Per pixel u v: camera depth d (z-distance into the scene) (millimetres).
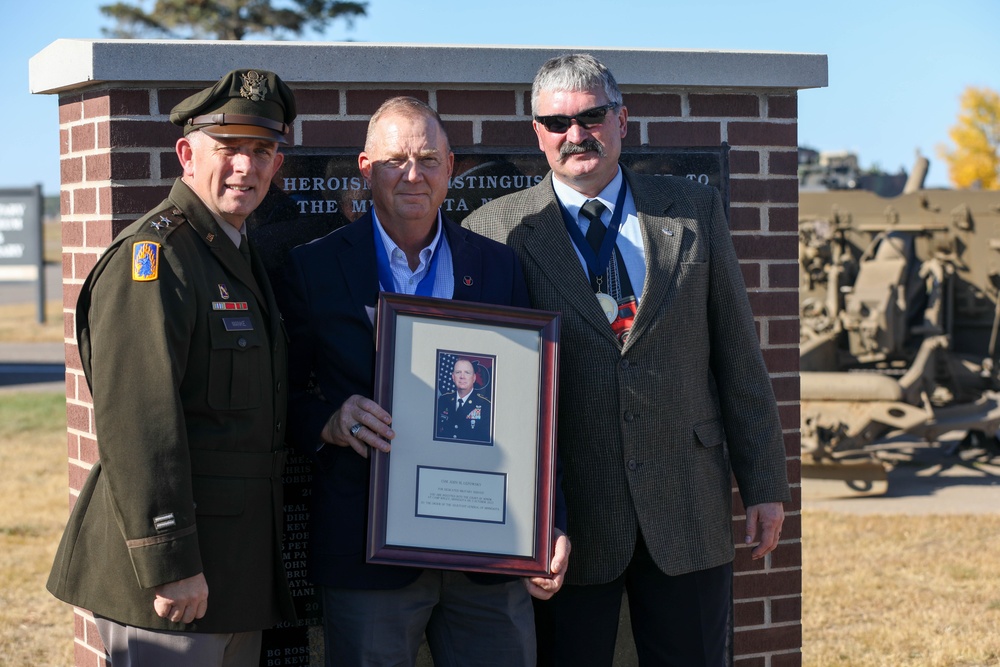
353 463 2719
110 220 3242
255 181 2596
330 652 2736
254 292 2613
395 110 2723
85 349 2533
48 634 5035
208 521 2477
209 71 3236
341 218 3383
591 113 2896
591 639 3027
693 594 3000
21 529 6883
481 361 2699
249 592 2529
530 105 3525
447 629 2805
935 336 9336
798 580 3816
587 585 2992
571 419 2953
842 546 6668
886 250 9805
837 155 13883
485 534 2656
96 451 3424
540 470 2697
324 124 3389
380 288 2801
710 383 3166
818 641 4957
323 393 2779
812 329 9625
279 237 3354
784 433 3793
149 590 2408
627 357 2916
